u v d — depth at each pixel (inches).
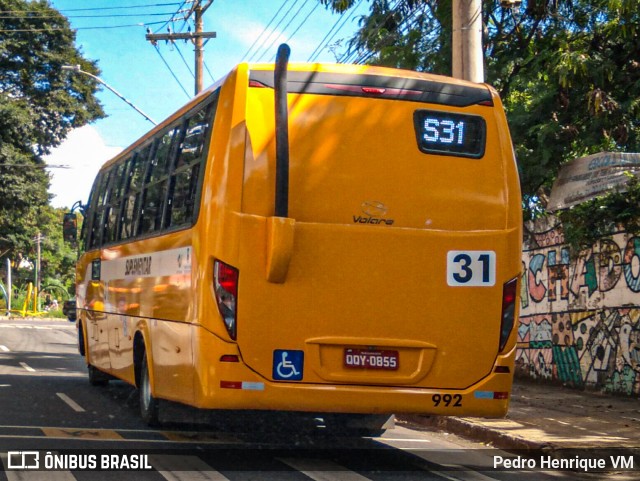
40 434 353.7
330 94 295.6
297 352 285.3
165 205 359.9
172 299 331.3
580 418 437.1
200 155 312.7
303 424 355.6
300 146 289.9
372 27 643.5
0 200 1653.5
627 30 536.1
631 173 510.9
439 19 618.8
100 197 536.7
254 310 282.5
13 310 2458.2
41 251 2997.0
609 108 530.6
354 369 288.8
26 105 1657.2
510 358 303.1
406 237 294.5
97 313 520.4
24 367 715.4
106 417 416.8
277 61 284.5
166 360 336.8
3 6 1670.8
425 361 294.2
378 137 296.8
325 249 288.2
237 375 281.0
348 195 291.7
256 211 284.4
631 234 517.0
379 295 291.4
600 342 542.9
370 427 343.0
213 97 309.3
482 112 309.1
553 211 587.2
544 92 567.8
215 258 284.5
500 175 307.1
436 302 296.0
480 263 300.8
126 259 435.5
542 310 607.5
